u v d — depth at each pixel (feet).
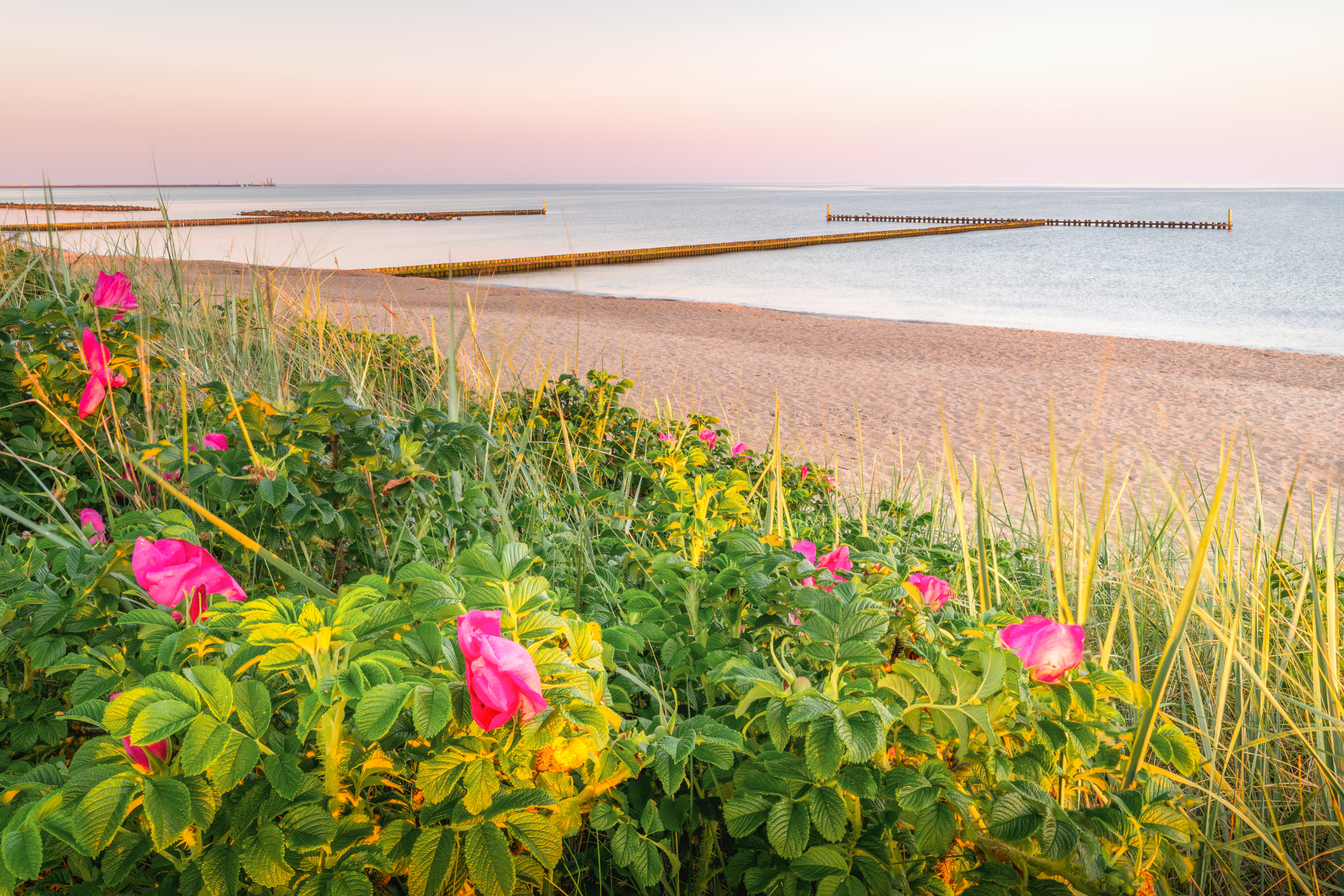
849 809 3.72
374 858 3.10
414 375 12.24
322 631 2.99
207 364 10.05
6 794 2.93
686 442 11.63
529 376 13.48
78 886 3.16
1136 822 4.04
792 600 4.64
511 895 2.93
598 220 260.83
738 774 3.71
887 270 112.27
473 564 3.71
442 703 2.84
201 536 5.54
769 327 57.06
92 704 3.07
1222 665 6.45
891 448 26.71
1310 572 6.30
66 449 6.83
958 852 3.88
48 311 7.00
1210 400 35.14
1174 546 10.07
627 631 4.22
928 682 3.65
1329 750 5.69
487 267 94.79
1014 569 9.23
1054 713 4.03
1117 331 62.23
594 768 3.43
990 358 45.80
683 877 4.42
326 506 5.24
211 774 2.74
